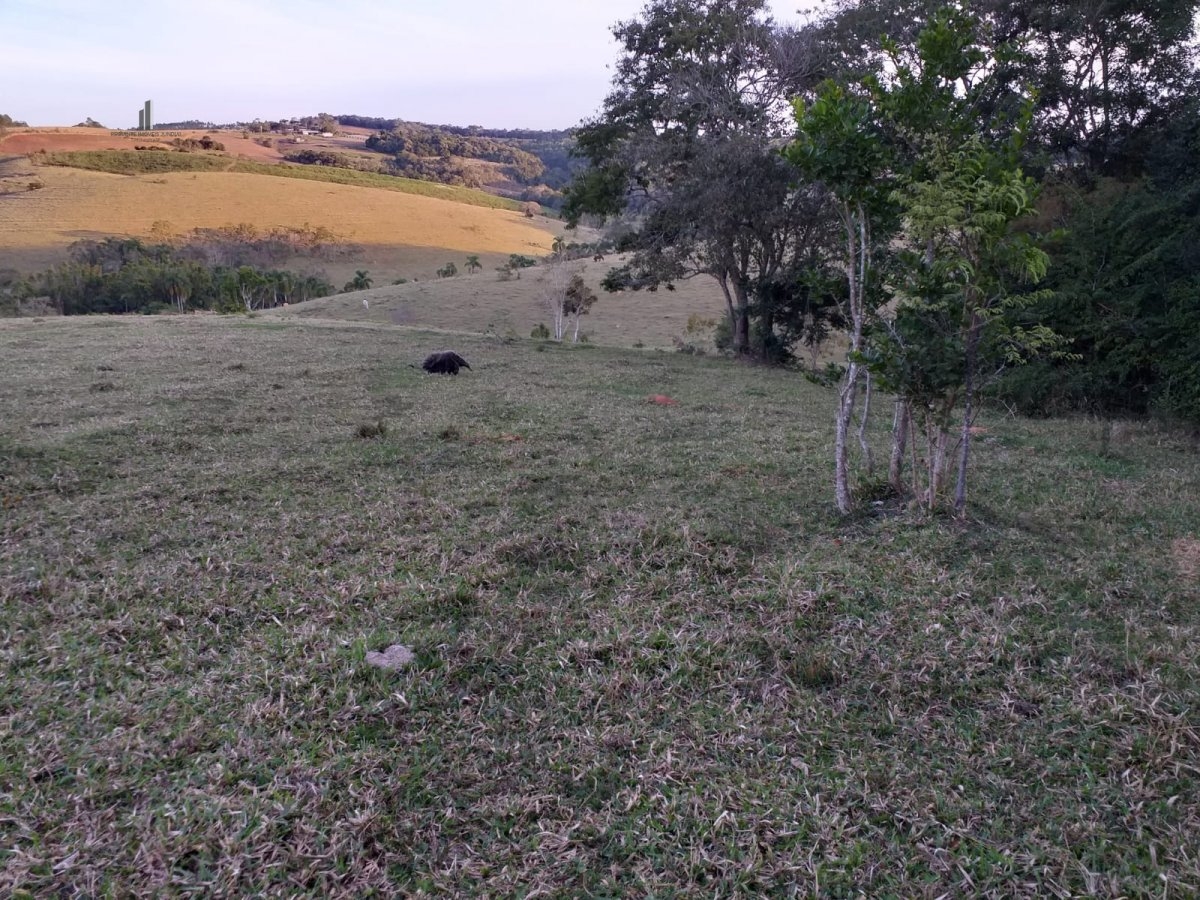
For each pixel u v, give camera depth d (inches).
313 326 1036.5
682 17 925.8
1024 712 160.6
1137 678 170.4
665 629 192.5
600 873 116.8
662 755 144.6
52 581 214.8
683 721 156.6
